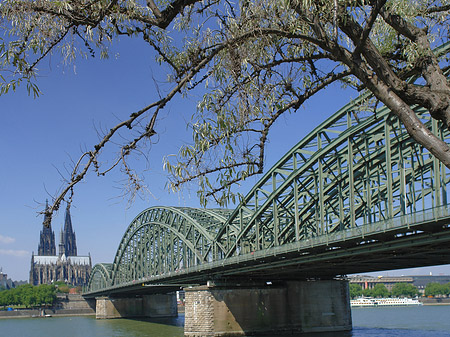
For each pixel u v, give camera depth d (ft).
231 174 33.47
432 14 37.96
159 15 31.12
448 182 160.04
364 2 30.48
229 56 32.35
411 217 139.03
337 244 168.45
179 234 337.52
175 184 31.81
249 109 32.76
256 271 233.55
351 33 28.53
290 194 219.82
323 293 255.91
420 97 26.55
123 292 511.81
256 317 244.63
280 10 31.99
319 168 190.39
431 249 154.81
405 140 159.84
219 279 254.47
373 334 247.09
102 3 30.94
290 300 252.83
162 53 33.65
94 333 335.06
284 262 203.72
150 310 518.37
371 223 152.46
